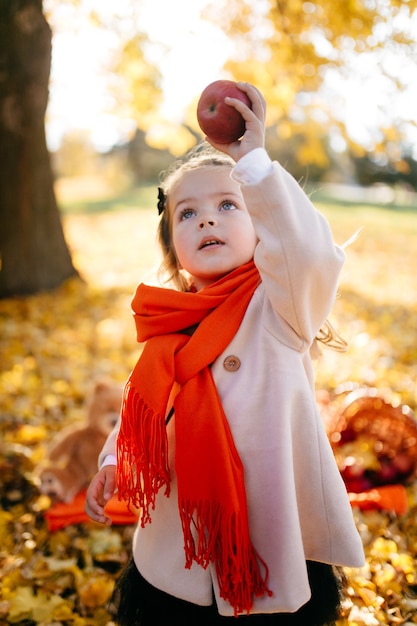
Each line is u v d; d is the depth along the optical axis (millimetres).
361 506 3131
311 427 1750
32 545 2938
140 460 1708
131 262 11719
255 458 1686
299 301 1650
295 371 1730
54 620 2438
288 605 1661
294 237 1597
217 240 1801
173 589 1776
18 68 7086
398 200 28312
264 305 1760
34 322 6879
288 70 7242
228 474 1633
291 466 1692
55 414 4457
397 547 2855
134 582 1922
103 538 2938
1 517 3115
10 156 7566
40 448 3838
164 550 1804
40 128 7613
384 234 15633
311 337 1744
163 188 2074
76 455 3275
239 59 7492
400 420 3381
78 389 4883
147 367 1755
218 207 1823
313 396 1809
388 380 5051
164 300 1804
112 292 8539
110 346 6168
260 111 1693
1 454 3787
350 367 5426
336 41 6656
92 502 1891
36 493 3395
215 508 1640
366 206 22594
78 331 6645
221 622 1807
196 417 1680
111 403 3291
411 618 2396
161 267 2105
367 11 6234
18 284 7836
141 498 1719
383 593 2518
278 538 1665
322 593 1877
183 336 1790
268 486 1675
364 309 7785
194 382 1722
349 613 2354
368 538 2885
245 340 1757
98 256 12453
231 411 1703
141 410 1725
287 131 7613
